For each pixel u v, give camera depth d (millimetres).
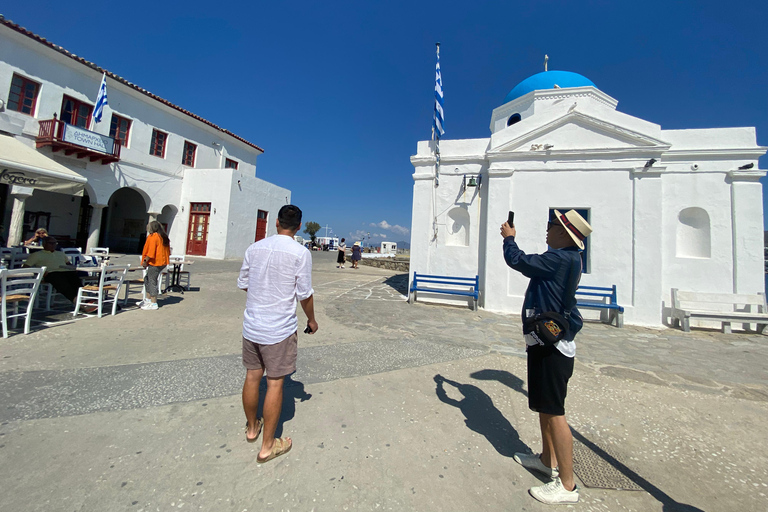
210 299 7840
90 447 2434
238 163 25094
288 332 2480
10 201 13891
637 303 7574
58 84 14219
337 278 14328
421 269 9359
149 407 3016
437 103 9133
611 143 8000
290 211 2723
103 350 4297
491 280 8438
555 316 2211
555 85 11320
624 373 4434
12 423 2654
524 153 8375
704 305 7707
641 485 2340
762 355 5438
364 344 5109
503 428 2998
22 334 4703
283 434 2734
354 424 2934
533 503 2133
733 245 7707
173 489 2080
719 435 3008
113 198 21109
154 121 18516
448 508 2049
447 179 9359
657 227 7574
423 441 2740
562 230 2465
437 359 4605
